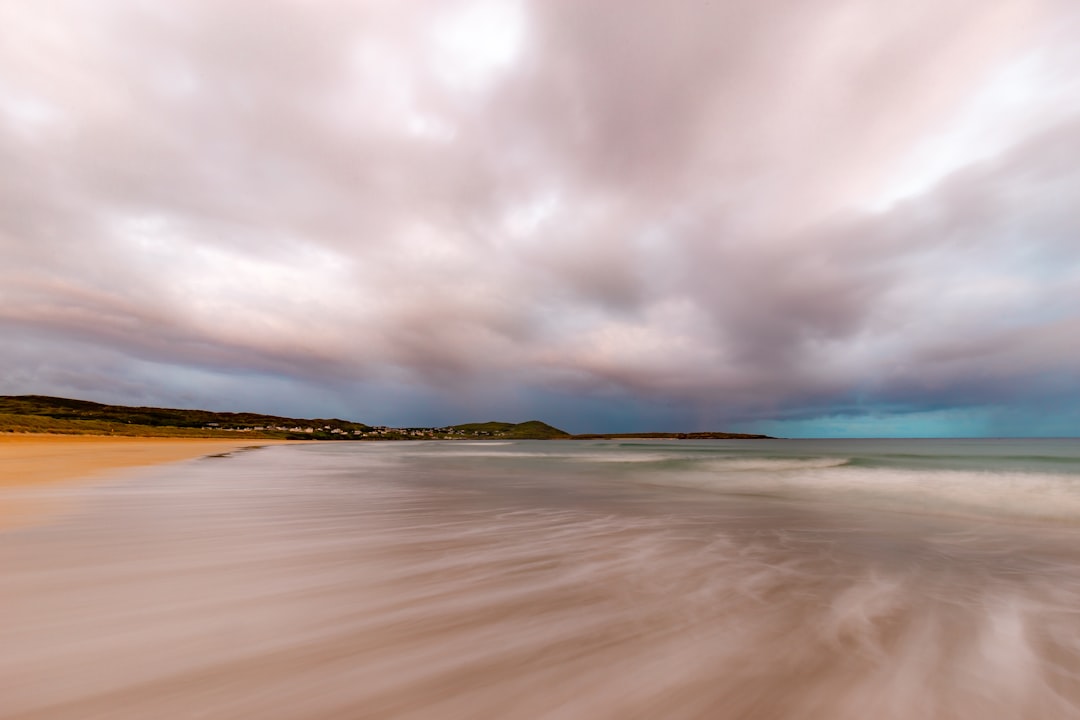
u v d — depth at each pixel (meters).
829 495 12.66
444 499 11.30
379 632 3.54
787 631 3.70
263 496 11.17
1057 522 8.77
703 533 7.54
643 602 4.33
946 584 4.97
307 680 2.80
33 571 4.91
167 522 7.66
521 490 13.52
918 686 2.87
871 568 5.57
